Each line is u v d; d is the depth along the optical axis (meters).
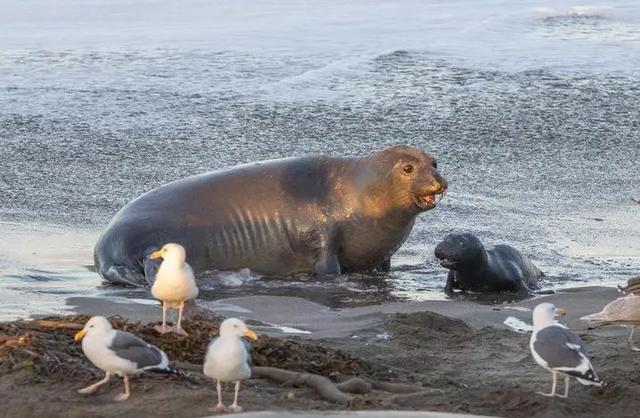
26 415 31.80
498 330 44.53
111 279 53.50
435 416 30.38
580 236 63.78
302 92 97.12
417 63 109.00
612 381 36.09
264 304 49.66
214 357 30.95
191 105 92.25
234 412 31.47
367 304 50.84
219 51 114.81
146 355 31.83
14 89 97.25
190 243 56.31
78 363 35.34
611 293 52.75
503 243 61.81
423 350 41.50
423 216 66.38
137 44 118.50
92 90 97.06
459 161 78.94
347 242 57.28
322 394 34.22
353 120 88.69
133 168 75.38
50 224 63.12
